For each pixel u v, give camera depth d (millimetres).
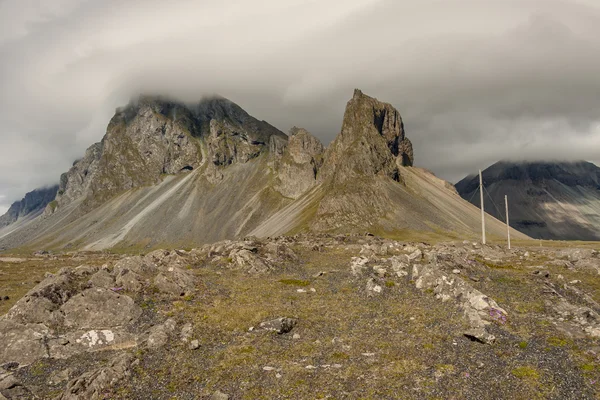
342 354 21516
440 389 17344
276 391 17797
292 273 42594
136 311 27359
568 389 16953
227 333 25000
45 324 25047
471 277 34812
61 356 22156
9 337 22906
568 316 25281
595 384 17234
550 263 46250
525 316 25641
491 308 26172
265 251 53344
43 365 21203
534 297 29391
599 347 20500
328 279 38875
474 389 17234
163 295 30844
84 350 22812
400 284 34562
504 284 33094
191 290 32531
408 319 26438
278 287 35875
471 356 20500
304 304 30688
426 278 33375
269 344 23156
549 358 19750
